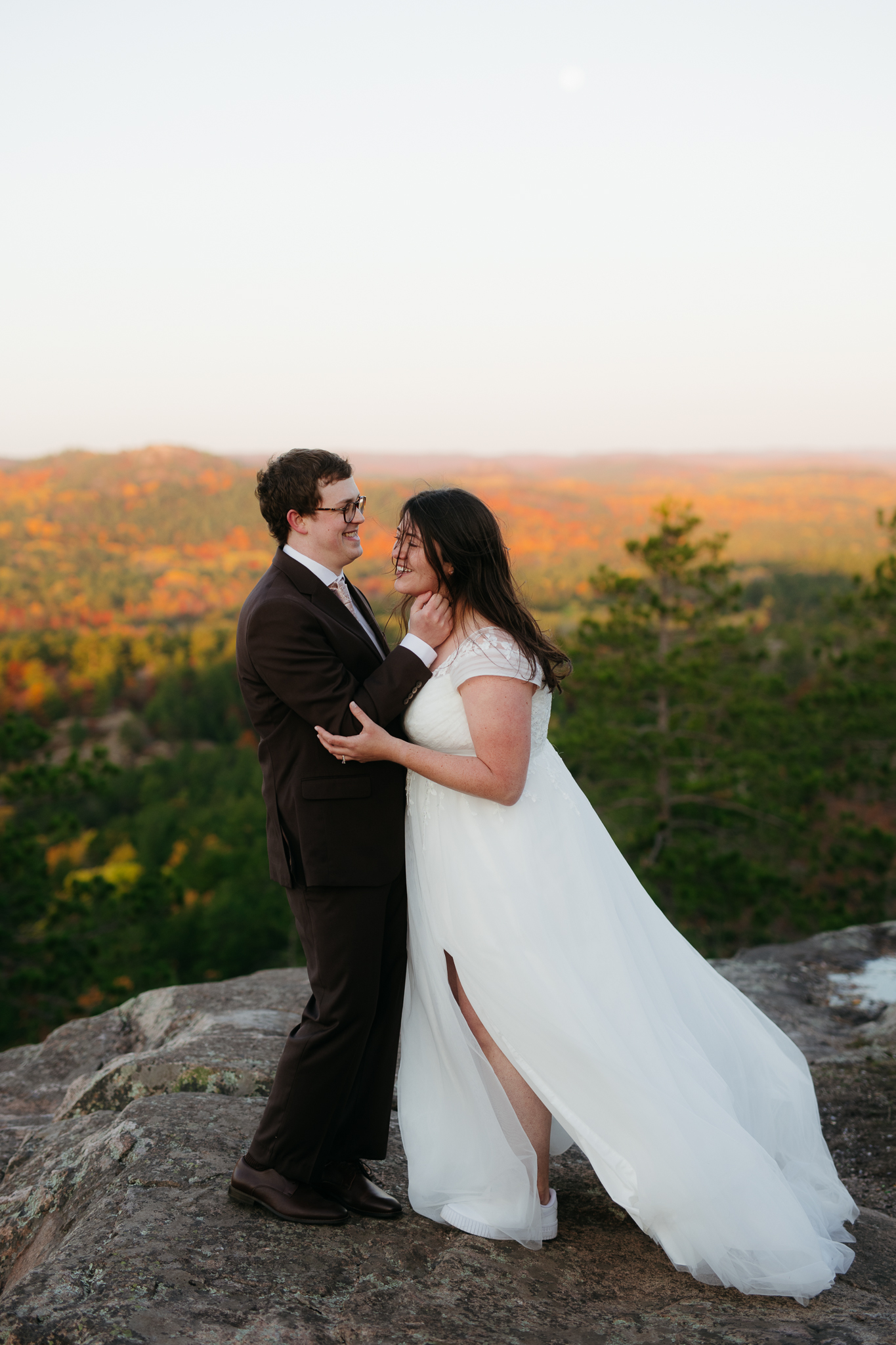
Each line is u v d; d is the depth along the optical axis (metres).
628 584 13.80
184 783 65.94
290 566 2.21
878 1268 2.18
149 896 11.94
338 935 2.12
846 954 4.92
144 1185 2.19
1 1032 11.44
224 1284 1.84
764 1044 2.40
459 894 2.18
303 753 2.15
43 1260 2.10
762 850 14.39
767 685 14.08
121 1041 3.97
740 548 126.75
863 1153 2.99
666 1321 1.85
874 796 14.27
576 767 14.08
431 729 2.16
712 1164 1.98
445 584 2.17
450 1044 2.20
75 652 110.94
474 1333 1.76
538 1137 2.19
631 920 2.30
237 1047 3.13
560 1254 2.13
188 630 139.38
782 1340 1.76
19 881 11.63
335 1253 2.00
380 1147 2.26
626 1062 2.05
